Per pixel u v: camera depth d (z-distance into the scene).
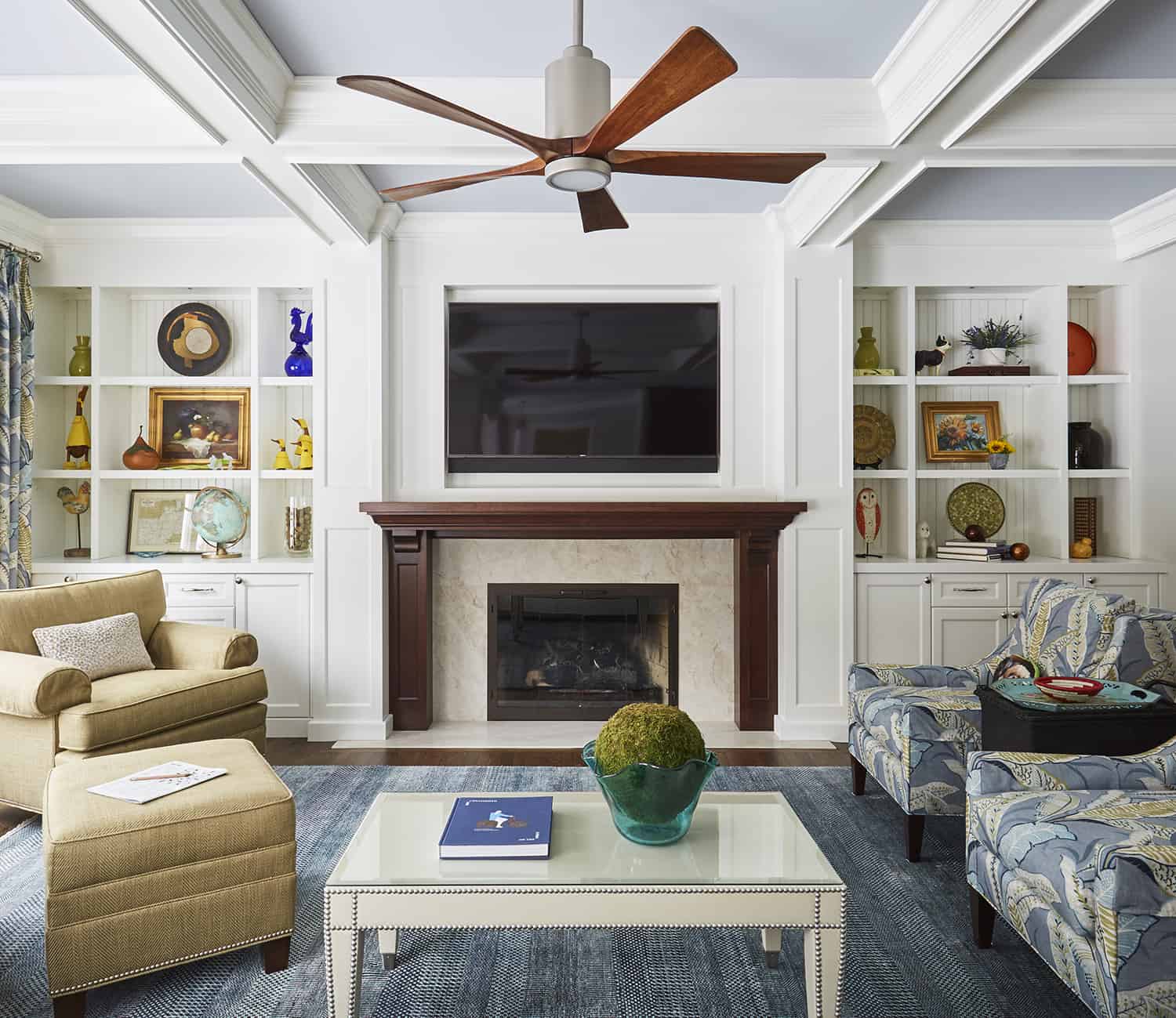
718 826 2.29
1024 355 5.02
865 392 5.04
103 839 2.12
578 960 2.40
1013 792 2.36
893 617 4.57
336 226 4.09
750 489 4.64
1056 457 4.75
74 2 2.12
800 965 2.38
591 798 2.50
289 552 4.97
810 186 3.95
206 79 2.54
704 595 4.91
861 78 2.99
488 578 4.91
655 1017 2.13
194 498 5.02
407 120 3.02
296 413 5.02
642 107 1.88
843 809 3.55
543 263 4.59
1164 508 4.61
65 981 2.07
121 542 4.94
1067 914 1.93
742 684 4.66
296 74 2.94
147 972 2.18
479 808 2.31
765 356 4.63
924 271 4.65
